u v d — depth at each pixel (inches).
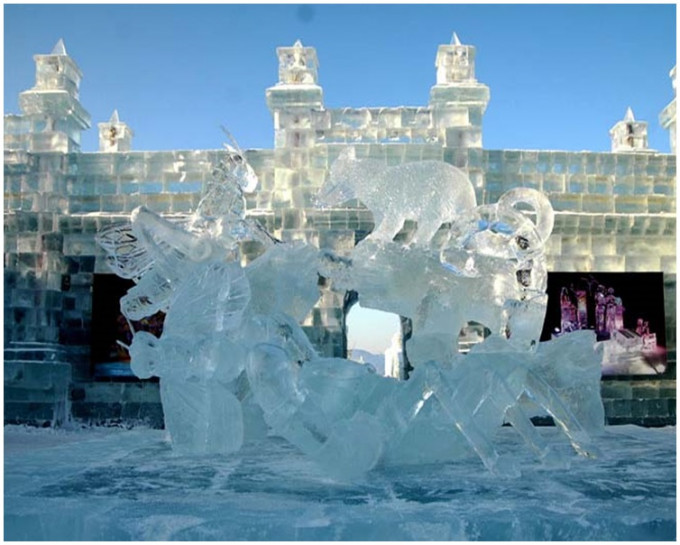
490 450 306.5
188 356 363.6
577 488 274.5
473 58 860.0
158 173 852.6
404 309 425.1
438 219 484.4
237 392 423.5
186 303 386.3
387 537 223.0
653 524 225.9
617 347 810.8
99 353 812.0
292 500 252.7
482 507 240.7
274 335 382.0
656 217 823.7
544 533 223.9
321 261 428.8
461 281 421.7
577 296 818.2
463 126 821.9
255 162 850.8
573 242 829.2
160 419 796.0
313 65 881.5
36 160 848.9
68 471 321.7
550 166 842.8
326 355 780.0
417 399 324.2
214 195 434.0
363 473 299.3
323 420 304.3
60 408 783.1
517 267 443.8
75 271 832.9
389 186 487.5
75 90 921.5
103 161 855.1
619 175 850.1
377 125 834.8
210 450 369.7
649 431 509.7
